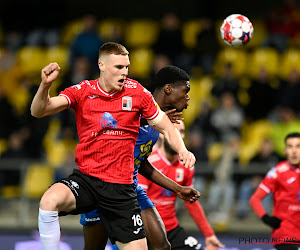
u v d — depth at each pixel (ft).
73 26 166.81
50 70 46.78
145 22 170.40
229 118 126.62
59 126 134.82
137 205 52.90
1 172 115.85
